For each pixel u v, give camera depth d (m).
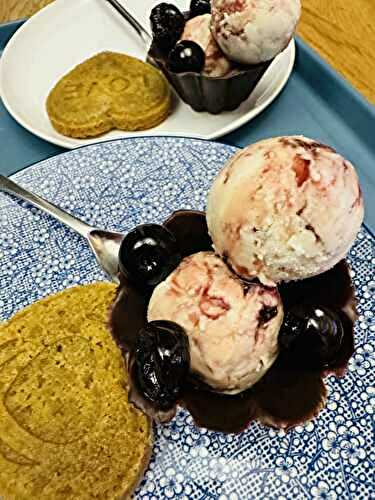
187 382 0.20
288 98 0.37
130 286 0.22
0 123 0.37
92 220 0.29
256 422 0.23
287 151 0.20
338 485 0.22
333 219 0.19
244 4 0.31
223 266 0.21
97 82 0.37
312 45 0.38
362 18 0.39
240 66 0.33
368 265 0.26
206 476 0.22
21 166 0.35
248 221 0.20
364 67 0.37
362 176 0.33
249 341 0.20
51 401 0.23
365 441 0.23
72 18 0.41
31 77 0.39
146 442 0.22
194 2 0.35
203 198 0.29
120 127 0.36
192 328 0.20
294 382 0.21
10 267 0.28
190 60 0.33
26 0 0.45
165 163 0.30
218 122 0.36
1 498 0.21
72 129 0.35
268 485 0.22
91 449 0.22
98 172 0.30
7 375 0.24
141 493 0.22
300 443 0.23
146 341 0.19
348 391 0.23
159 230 0.22
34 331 0.25
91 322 0.25
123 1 0.42
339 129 0.35
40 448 0.22
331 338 0.20
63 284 0.27
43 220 0.29
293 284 0.22
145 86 0.36
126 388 0.23
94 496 0.21
